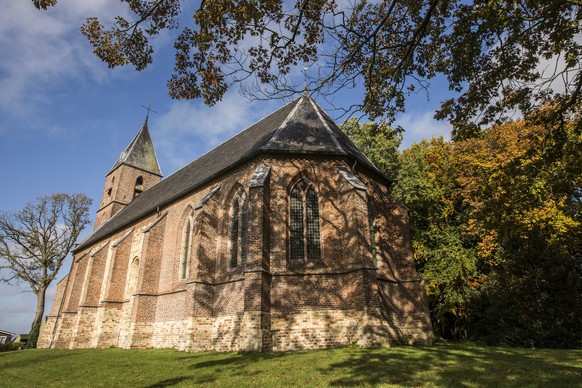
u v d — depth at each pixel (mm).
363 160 21391
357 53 11203
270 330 15359
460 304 25422
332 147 19234
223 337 17359
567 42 9555
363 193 17078
